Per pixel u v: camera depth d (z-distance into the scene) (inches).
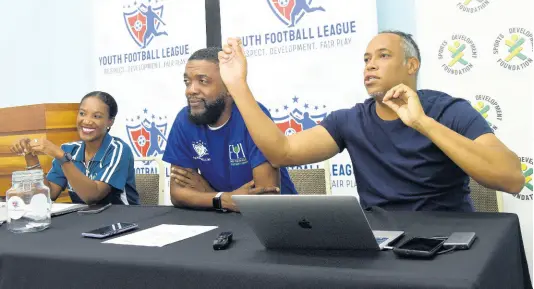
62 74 142.3
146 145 125.7
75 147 81.9
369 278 28.4
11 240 43.9
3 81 149.1
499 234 37.4
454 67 92.0
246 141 64.7
